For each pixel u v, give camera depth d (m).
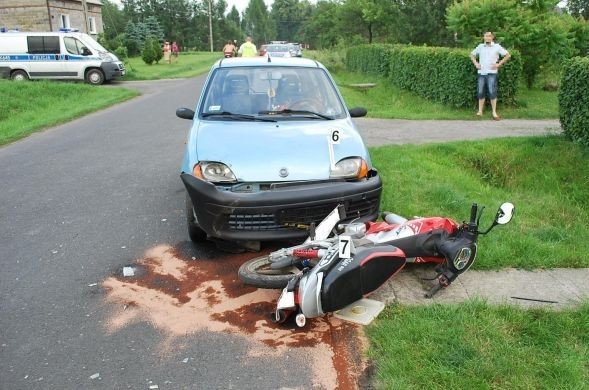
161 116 14.87
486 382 3.21
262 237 4.72
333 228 4.53
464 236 4.37
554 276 4.68
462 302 4.16
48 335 3.98
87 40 25.03
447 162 9.01
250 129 5.46
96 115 15.41
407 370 3.35
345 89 20.89
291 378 3.42
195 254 5.34
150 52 42.12
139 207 6.81
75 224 6.25
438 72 15.23
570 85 10.06
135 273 4.95
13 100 17.05
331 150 5.09
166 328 4.04
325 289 3.69
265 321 4.09
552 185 9.00
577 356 3.48
